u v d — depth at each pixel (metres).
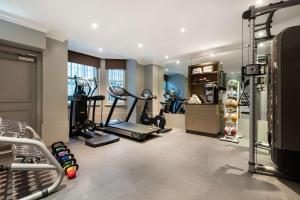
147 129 4.41
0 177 2.04
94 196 1.70
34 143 1.57
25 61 3.26
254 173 2.28
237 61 4.55
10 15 2.78
